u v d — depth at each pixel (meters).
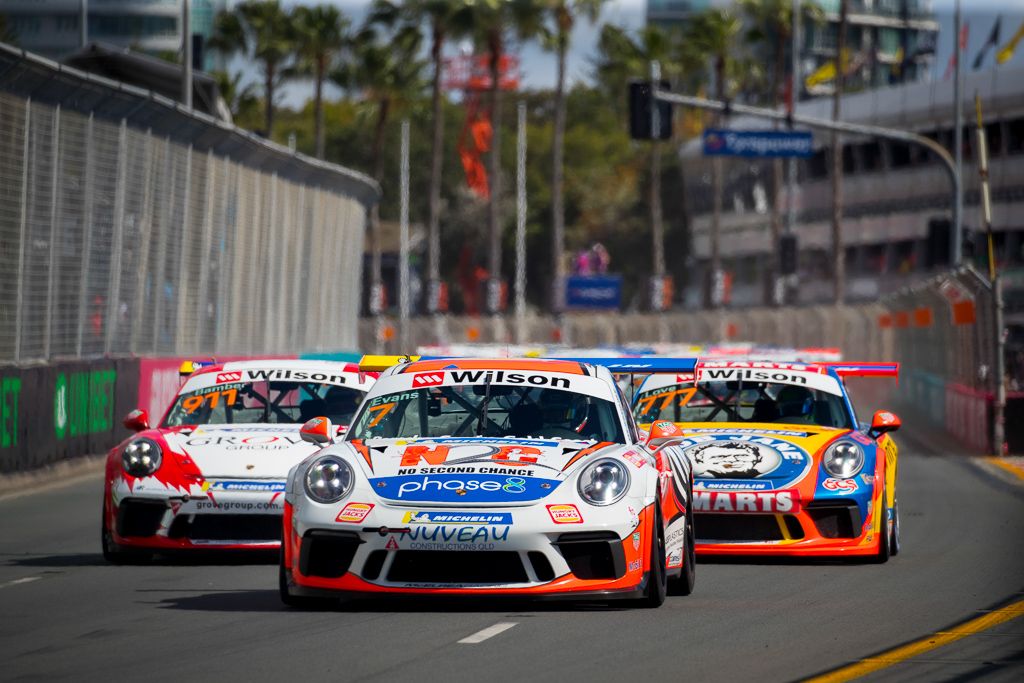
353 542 33.03
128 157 90.19
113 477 44.75
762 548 44.25
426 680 26.59
